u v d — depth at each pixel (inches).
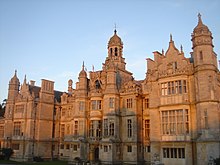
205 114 1337.4
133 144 1755.7
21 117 2322.8
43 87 2415.1
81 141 1955.0
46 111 2401.6
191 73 1459.2
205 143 1300.4
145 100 1838.1
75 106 2090.3
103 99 1929.1
